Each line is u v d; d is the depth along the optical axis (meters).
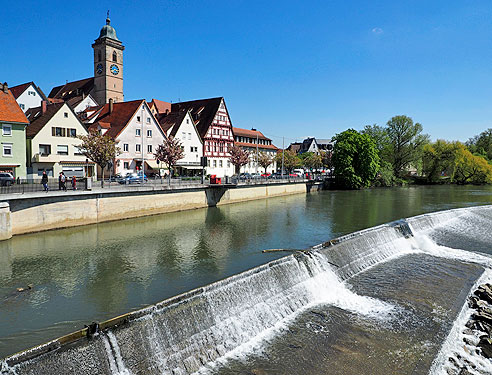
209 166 72.00
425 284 19.86
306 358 12.28
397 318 15.52
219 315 13.59
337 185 81.38
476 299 17.80
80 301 15.09
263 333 14.05
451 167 91.31
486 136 128.62
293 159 88.50
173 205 39.66
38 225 27.19
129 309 14.34
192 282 17.67
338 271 20.38
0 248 23.12
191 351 12.05
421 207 47.38
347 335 13.95
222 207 45.72
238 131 88.00
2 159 38.31
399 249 27.14
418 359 12.40
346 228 31.92
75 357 9.78
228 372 11.41
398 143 96.06
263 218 37.25
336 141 83.75
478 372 11.83
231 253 23.14
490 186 88.50
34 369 9.07
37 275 18.33
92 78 85.56
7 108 39.16
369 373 11.50
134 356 10.88
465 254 26.75
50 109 48.19
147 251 23.36
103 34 80.62
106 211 32.28
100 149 40.94
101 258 21.58
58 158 46.56
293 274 17.61
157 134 60.59
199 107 76.94
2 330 12.34
